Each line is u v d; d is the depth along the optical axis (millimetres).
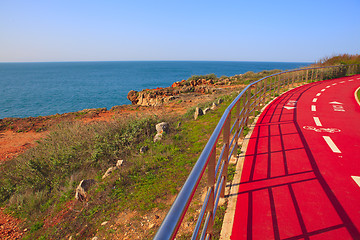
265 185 3879
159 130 9148
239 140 6105
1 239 5023
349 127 6984
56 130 11633
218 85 30672
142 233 3879
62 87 72688
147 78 106438
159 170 5980
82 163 7785
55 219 5227
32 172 7672
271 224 2973
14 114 33156
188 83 33969
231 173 4398
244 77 35875
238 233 2871
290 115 8633
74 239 4184
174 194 4840
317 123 7480
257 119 8219
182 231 3514
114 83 84000
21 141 12992
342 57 31828
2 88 73438
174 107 18562
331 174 4141
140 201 4770
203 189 4590
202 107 13812
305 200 3426
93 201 5230
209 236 2391
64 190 6414
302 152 5145
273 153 5164
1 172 8453
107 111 19703
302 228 2873
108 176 6281
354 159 4723
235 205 3406
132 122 10086
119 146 8188
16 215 5996
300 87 17219
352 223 2918
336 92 14102
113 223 4289
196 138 8000
